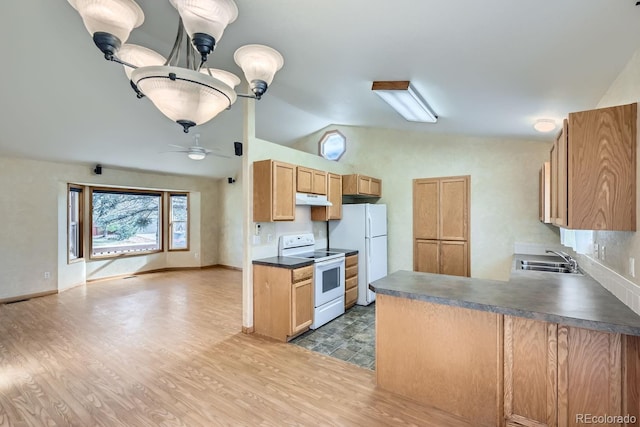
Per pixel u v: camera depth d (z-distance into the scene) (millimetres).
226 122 4945
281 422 2020
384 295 2367
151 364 2795
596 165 1748
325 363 2828
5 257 4746
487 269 4398
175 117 1732
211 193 7824
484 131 3932
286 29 1997
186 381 2510
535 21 1404
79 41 2754
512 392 1883
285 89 3684
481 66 1994
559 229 3979
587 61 1719
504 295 2059
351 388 2408
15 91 3326
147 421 2023
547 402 1780
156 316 4133
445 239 4723
